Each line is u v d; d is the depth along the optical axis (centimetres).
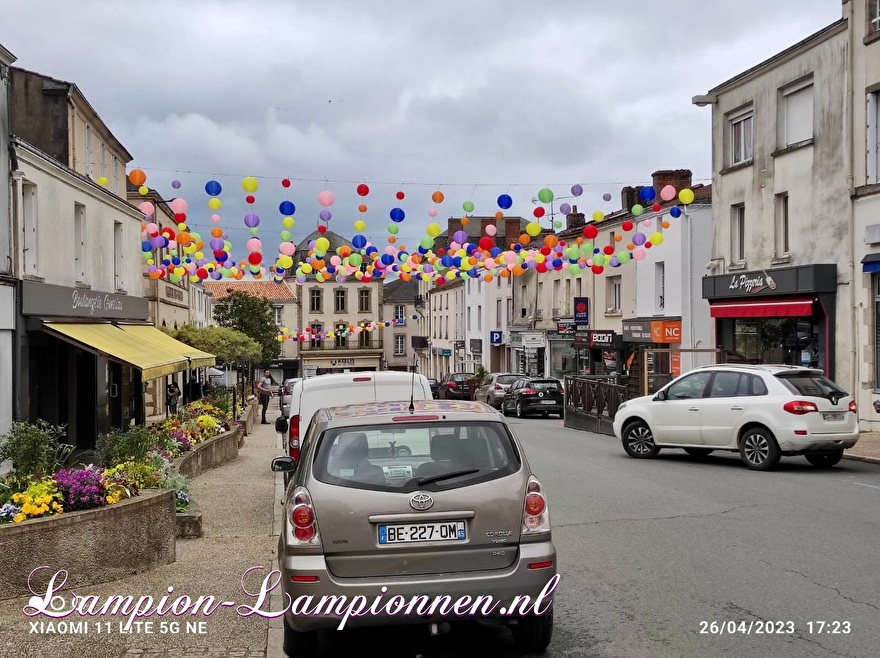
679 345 3045
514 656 549
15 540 667
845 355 2036
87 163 2242
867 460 1482
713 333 2700
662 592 673
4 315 1503
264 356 6397
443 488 528
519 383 3306
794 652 533
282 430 1332
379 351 8394
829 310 2077
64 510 719
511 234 5762
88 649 558
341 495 522
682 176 3312
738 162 2541
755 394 1407
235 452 1866
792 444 1336
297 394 1152
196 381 4044
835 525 906
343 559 517
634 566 756
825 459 1427
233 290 6544
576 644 563
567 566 764
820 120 2133
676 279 3069
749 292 2352
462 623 634
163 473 966
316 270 2236
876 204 1941
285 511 545
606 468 1446
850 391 2011
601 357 3781
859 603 628
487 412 574
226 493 1266
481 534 525
